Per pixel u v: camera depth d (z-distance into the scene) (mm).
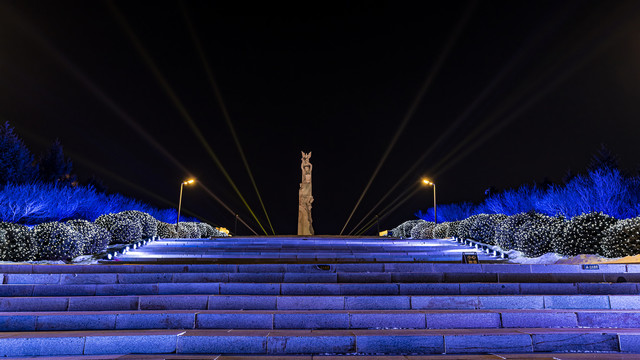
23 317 6926
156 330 6883
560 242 14250
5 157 31750
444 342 6301
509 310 7512
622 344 6258
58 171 38750
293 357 6027
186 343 6301
